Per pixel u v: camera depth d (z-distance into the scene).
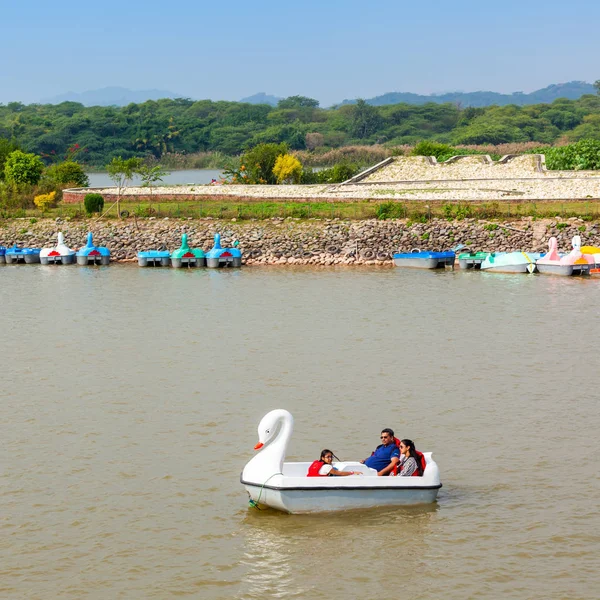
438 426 31.38
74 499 25.58
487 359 40.53
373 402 34.25
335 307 53.62
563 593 20.53
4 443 30.03
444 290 59.41
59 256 76.62
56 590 20.91
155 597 20.58
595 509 24.59
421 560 22.00
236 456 28.70
